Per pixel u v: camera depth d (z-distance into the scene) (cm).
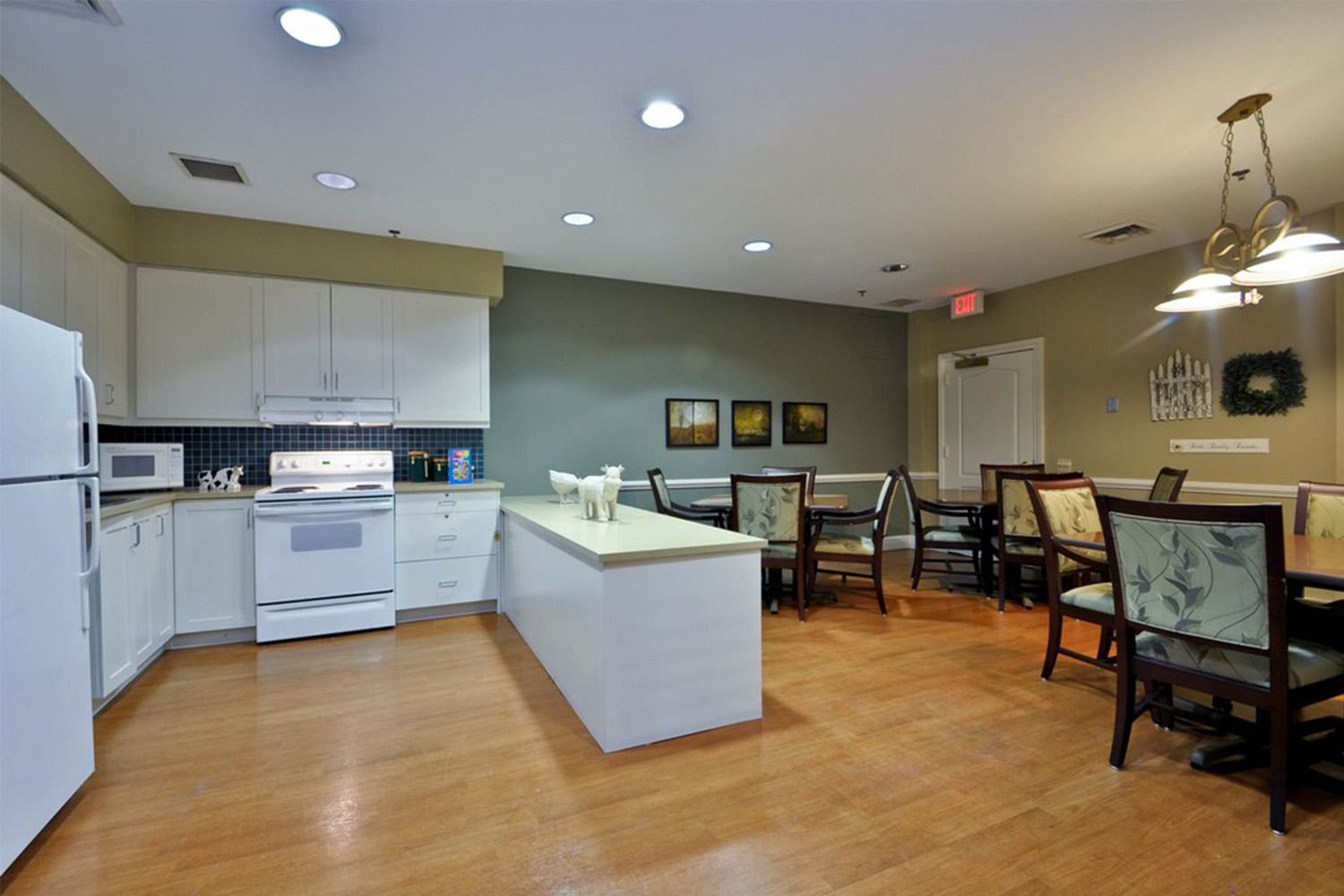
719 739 228
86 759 189
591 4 183
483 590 397
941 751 218
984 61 213
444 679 286
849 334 598
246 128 253
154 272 338
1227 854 162
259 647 333
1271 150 277
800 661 307
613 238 394
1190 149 277
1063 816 180
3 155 219
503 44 201
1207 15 189
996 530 436
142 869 158
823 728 235
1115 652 311
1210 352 408
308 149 272
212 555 333
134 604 276
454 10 185
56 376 179
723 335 539
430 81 222
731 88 228
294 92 228
